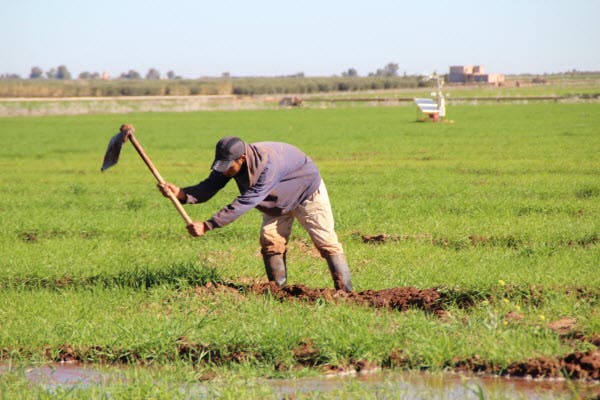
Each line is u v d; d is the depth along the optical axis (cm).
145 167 6550
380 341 1683
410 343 1673
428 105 11650
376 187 4656
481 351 1617
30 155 7938
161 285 2270
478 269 2319
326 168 6022
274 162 2019
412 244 2869
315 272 2445
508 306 1912
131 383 1554
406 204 3841
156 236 3241
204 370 1659
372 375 1603
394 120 12594
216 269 2431
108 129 12119
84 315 2012
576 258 2461
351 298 2053
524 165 5691
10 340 1853
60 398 1475
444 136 8894
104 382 1622
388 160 6550
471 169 5578
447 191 4347
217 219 1988
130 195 4694
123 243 3050
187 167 6519
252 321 1859
